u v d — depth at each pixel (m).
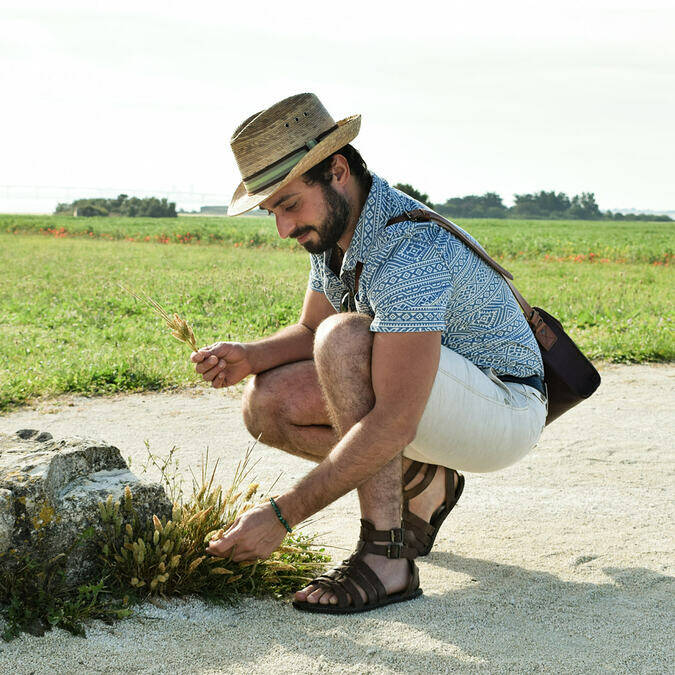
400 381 2.31
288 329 3.08
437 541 3.06
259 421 2.94
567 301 11.10
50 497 2.36
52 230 42.88
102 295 11.59
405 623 2.34
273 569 2.60
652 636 2.29
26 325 8.85
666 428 4.97
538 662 2.12
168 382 6.09
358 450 2.30
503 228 56.16
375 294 2.39
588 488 3.74
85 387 5.88
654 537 3.11
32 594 2.27
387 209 2.48
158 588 2.43
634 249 25.52
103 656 2.09
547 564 2.83
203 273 16.02
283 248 29.14
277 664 2.09
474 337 2.66
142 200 90.62
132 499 2.53
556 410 2.97
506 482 3.83
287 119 2.39
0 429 4.75
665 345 7.64
